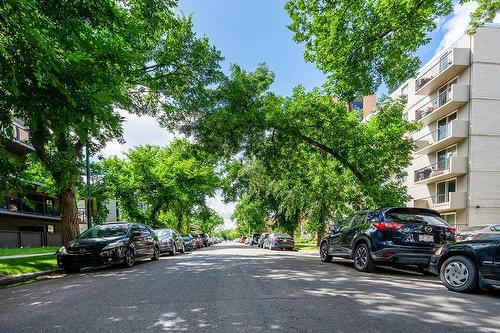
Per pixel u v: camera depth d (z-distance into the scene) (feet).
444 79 93.09
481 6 35.24
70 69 20.74
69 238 48.44
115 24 27.99
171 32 53.93
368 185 53.67
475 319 14.88
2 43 18.52
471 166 82.69
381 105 57.41
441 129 92.17
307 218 95.30
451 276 21.72
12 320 16.26
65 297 21.67
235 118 51.60
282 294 20.31
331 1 38.42
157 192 100.53
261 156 60.08
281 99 54.65
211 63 55.98
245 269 33.76
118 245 38.55
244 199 143.13
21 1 18.17
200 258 51.29
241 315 15.74
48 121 22.86
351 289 21.89
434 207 94.32
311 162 65.21
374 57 40.37
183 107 58.18
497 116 83.25
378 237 30.12
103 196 84.28
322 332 13.16
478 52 83.66
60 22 23.56
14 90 18.88
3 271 33.06
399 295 19.92
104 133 47.03
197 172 105.19
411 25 37.14
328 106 53.36
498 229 50.98
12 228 103.91
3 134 24.79
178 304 18.37
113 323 15.06
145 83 54.85
